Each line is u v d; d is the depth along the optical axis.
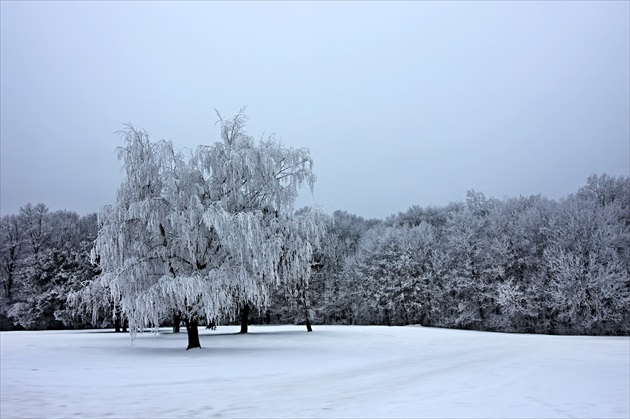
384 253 65.06
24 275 61.72
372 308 65.25
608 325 45.75
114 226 22.38
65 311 54.88
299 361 19.03
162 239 23.38
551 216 53.78
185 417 8.81
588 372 15.31
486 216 62.28
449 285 58.75
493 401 10.20
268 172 24.75
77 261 56.12
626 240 48.22
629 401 10.17
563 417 8.66
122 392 11.67
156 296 21.17
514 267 55.88
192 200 22.55
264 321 71.56
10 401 10.49
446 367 16.91
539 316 51.50
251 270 23.06
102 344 28.56
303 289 41.88
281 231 24.84
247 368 16.62
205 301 21.05
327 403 10.09
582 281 46.41
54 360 19.05
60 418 8.85
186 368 16.62
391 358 20.34
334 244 74.44
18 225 69.75
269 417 8.75
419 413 8.99
